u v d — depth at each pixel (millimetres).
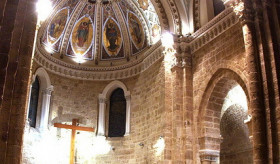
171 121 20078
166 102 20469
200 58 20125
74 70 27000
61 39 27062
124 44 27453
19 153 10219
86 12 27188
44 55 25219
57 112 25547
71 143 24094
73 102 26375
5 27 10312
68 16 26750
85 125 26094
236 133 24500
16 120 10391
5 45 10102
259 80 14195
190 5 21547
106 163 24828
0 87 9688
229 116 23375
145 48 25703
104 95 26953
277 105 13570
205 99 19266
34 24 11570
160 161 19969
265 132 13453
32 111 24375
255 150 13336
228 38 18156
